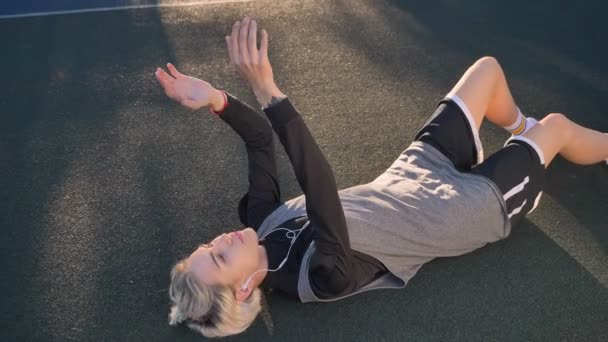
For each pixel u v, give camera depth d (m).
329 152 2.82
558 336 2.04
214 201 2.63
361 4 3.90
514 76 3.20
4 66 3.50
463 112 2.26
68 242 2.49
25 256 2.45
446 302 2.17
